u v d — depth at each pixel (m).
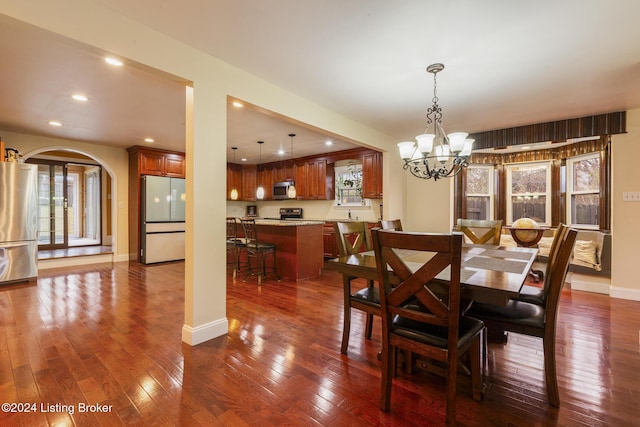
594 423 1.50
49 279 4.51
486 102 3.36
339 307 3.27
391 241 1.53
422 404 1.66
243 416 1.55
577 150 4.73
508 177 5.55
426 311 1.83
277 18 1.93
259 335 2.54
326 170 6.59
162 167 6.00
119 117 3.93
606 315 3.00
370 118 3.95
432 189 5.23
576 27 1.99
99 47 1.81
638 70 2.59
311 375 1.93
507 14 1.86
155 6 1.82
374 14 1.88
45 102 3.36
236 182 7.82
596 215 4.49
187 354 2.20
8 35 2.04
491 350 2.28
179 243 6.12
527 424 1.50
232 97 2.57
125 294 3.72
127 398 1.69
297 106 3.18
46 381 1.85
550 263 1.97
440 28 2.02
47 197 6.63
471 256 2.26
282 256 4.70
